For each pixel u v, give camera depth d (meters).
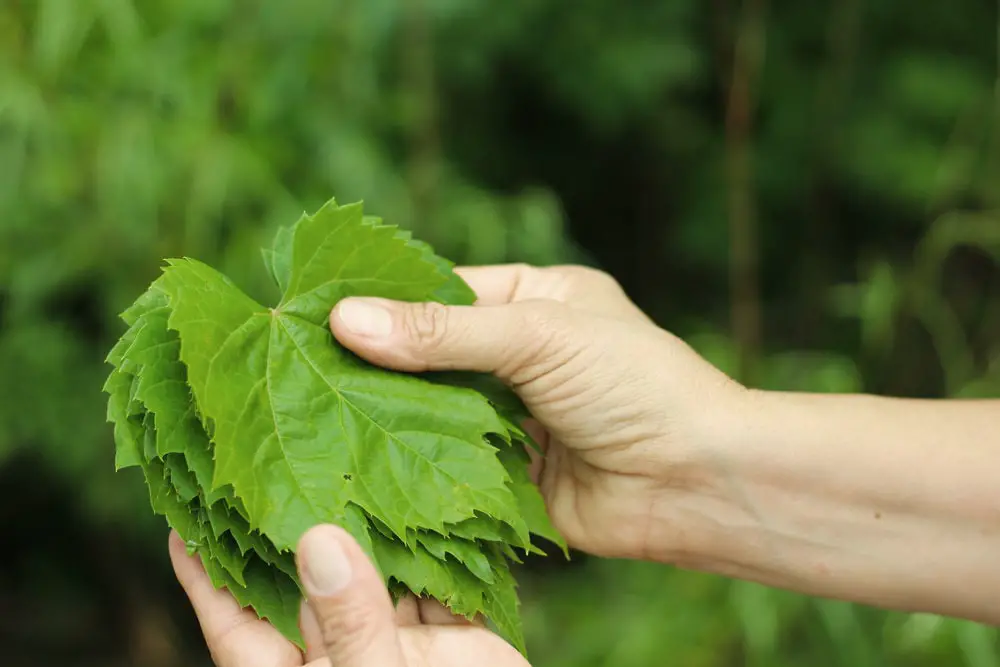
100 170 0.90
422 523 0.70
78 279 0.96
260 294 0.94
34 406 1.00
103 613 1.33
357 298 0.72
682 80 1.37
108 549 1.25
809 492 0.77
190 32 0.94
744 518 0.77
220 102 0.95
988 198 1.23
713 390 0.77
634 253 1.56
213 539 0.69
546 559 1.27
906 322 1.26
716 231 1.41
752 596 0.97
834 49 1.36
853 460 0.76
